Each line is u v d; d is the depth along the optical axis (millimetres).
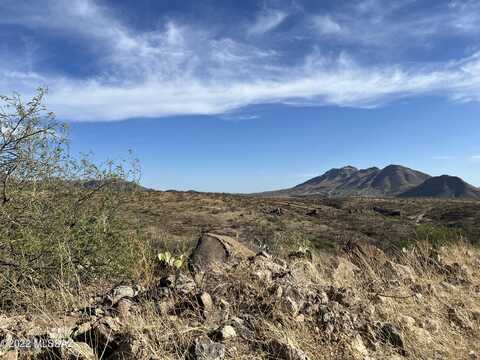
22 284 4730
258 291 3727
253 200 52062
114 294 4008
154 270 5613
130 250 6219
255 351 2949
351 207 54531
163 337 2916
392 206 55531
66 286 4355
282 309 3455
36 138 5637
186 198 44562
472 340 3887
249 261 4590
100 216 6379
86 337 2945
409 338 3592
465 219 36125
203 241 5812
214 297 3652
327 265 5660
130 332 2887
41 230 5586
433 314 4297
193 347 2830
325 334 3307
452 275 6102
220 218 33375
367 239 16312
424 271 6121
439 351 3570
